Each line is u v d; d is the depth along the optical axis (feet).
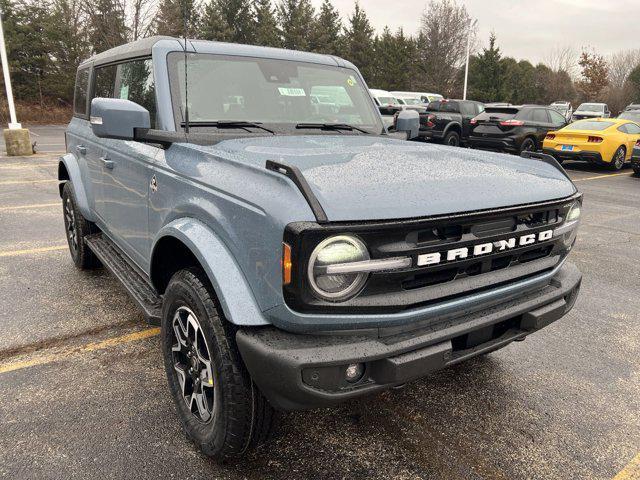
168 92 10.10
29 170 40.11
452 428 9.54
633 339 13.58
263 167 7.20
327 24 169.27
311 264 6.25
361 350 6.57
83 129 15.37
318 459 8.59
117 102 8.79
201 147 8.87
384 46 168.45
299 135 10.85
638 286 17.78
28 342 12.25
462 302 7.45
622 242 23.52
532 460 8.73
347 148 9.27
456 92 159.94
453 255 7.13
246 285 7.02
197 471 8.18
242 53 11.45
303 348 6.49
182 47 10.66
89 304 14.49
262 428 7.66
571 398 10.67
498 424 9.70
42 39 109.70
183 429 9.12
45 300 14.70
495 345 8.11
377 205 6.63
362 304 6.59
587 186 40.09
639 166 45.29
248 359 6.77
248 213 6.88
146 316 9.80
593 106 126.82
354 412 9.95
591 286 17.67
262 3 137.28
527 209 7.84
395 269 6.69
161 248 9.23
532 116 54.08
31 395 10.09
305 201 6.42
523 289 8.43
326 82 12.59
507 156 10.44
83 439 8.82
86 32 109.29
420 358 6.91
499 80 147.95
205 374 8.13
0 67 105.09
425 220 6.73
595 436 9.45
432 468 8.46
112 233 13.05
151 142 9.19
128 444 8.74
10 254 18.88
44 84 110.63
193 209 8.11
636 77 181.06
